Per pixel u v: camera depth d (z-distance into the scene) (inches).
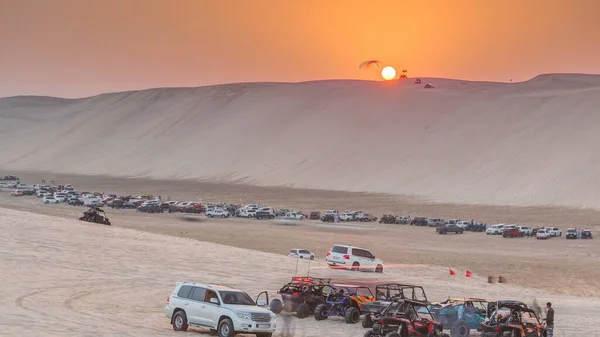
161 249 3452.3
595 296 3393.2
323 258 4138.8
